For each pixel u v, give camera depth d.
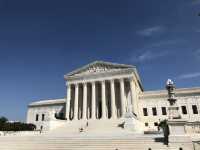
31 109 109.25
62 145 38.00
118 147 34.12
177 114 32.59
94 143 36.84
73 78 88.81
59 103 103.81
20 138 45.59
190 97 83.19
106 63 86.81
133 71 81.56
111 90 81.62
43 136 45.84
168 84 35.22
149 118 85.56
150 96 88.44
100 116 87.00
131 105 77.25
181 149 29.31
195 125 38.91
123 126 59.47
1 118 79.38
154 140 34.25
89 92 89.81
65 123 75.94
